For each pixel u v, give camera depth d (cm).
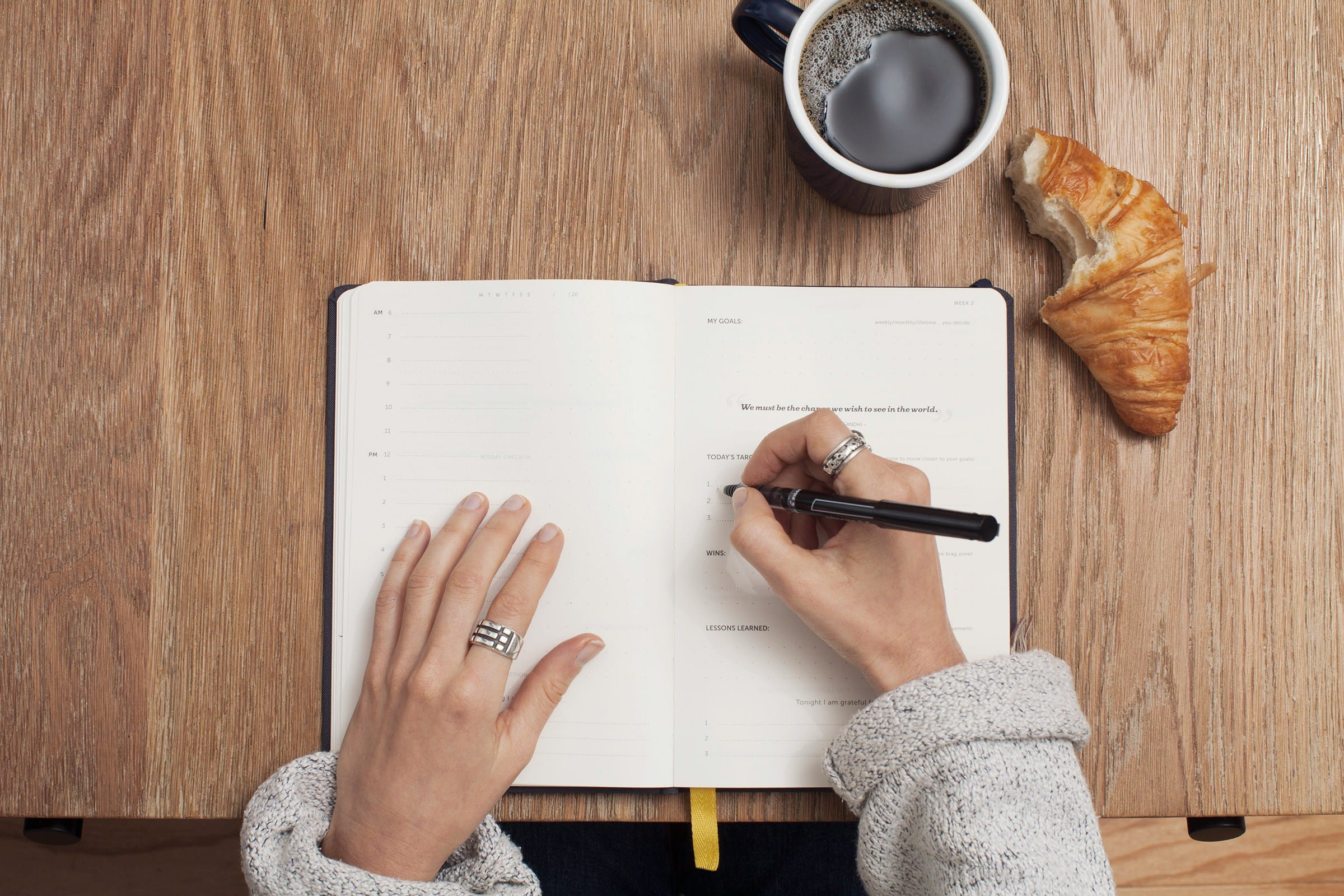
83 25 61
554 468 58
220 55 61
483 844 54
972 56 51
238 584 59
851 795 52
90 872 92
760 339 59
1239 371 60
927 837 48
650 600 58
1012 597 59
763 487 54
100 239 60
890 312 60
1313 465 60
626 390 58
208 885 92
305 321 60
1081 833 47
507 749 53
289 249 60
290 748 58
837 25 51
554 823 78
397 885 50
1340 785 58
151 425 59
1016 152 60
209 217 60
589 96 61
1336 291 61
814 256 61
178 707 58
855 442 53
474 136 61
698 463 59
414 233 61
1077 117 62
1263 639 59
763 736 57
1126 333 56
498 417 58
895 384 59
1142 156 61
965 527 41
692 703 58
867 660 52
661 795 58
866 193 54
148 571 59
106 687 58
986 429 59
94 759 58
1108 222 56
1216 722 59
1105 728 59
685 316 59
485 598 55
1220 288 61
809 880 76
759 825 79
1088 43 62
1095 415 60
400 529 58
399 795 52
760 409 59
